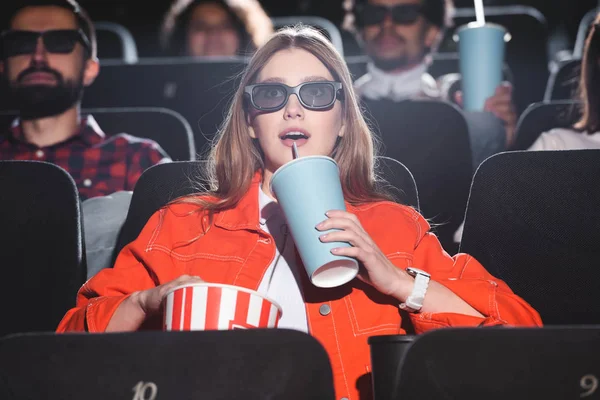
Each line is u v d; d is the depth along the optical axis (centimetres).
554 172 206
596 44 289
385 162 224
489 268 205
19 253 204
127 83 376
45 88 301
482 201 207
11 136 307
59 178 208
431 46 384
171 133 311
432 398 133
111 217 253
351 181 210
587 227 203
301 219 165
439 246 203
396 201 219
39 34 302
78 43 305
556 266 203
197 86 371
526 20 460
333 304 186
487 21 466
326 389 134
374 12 375
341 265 168
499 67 327
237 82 318
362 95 380
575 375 134
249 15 454
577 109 304
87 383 134
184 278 171
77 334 135
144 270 197
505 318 182
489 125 316
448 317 178
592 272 202
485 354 134
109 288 193
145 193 218
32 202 206
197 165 220
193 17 449
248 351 134
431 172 291
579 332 135
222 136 210
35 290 202
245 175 206
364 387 180
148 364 134
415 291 178
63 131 305
